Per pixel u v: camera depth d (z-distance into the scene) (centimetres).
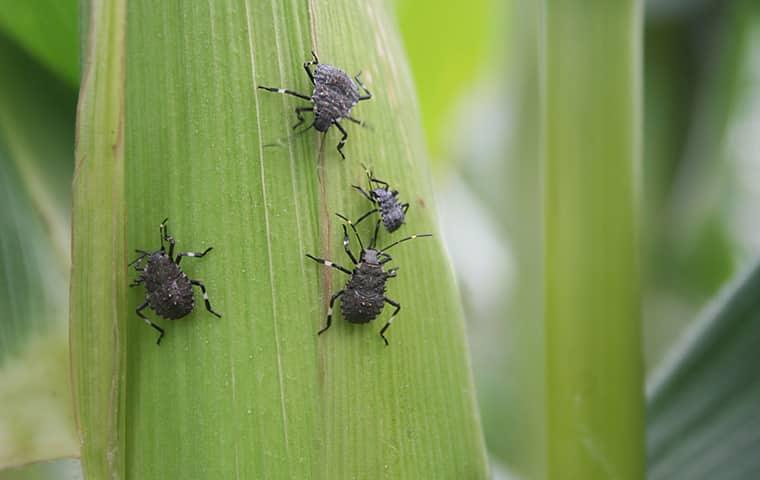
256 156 13
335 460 13
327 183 13
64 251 15
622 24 13
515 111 25
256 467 13
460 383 14
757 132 30
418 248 13
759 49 30
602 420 14
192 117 12
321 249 13
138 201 13
